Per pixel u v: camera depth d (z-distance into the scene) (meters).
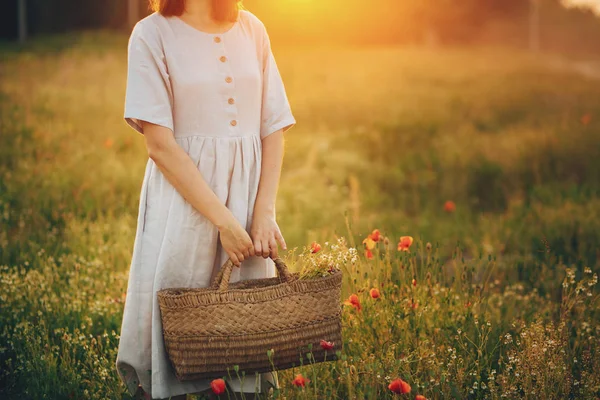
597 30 58.00
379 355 3.31
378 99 16.30
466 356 3.37
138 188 7.39
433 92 18.16
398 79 20.72
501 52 37.84
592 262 5.39
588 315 3.83
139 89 2.65
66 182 7.32
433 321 3.71
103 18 34.59
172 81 2.69
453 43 49.06
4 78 15.73
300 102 15.29
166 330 2.56
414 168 9.77
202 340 2.52
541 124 13.35
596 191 7.88
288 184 8.32
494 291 4.75
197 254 2.71
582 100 17.34
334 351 2.67
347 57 26.50
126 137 9.79
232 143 2.73
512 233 6.30
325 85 18.31
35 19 33.88
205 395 3.19
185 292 2.59
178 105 2.71
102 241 5.38
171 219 2.69
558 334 3.52
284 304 2.57
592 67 31.95
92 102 13.06
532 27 48.94
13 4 32.75
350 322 3.52
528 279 4.73
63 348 3.61
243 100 2.77
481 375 3.34
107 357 3.61
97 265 4.75
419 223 7.08
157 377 2.65
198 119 2.71
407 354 3.33
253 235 2.73
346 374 2.88
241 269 2.84
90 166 8.27
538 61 31.19
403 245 3.79
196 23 2.74
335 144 11.12
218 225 2.62
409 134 12.18
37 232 5.62
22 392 3.41
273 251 2.73
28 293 4.16
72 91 14.17
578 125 12.20
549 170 9.55
